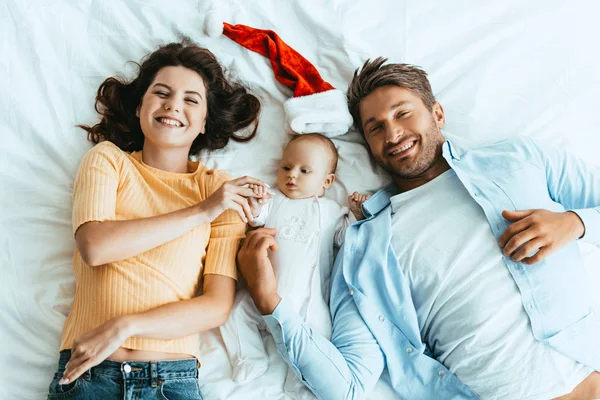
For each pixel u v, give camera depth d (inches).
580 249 59.0
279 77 63.5
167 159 56.4
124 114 60.3
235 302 56.4
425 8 66.7
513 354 50.3
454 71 65.2
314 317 55.1
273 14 66.1
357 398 51.6
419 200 56.7
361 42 65.6
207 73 59.4
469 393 52.0
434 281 53.3
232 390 53.5
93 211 49.9
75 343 46.7
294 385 53.7
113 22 63.4
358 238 57.3
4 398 52.2
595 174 57.7
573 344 50.6
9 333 54.0
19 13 62.1
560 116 63.6
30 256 56.3
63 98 61.2
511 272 51.6
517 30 66.7
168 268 51.8
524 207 54.3
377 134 58.5
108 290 50.0
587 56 65.8
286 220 57.2
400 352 54.3
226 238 55.3
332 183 62.1
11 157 58.5
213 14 63.4
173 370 49.5
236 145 62.6
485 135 62.6
